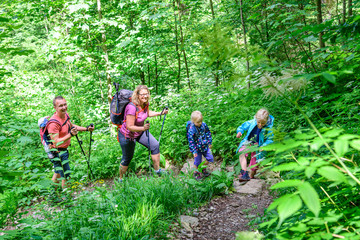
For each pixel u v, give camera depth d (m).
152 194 3.46
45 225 2.94
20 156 3.20
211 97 6.39
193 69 10.56
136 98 4.50
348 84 3.12
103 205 3.43
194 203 3.78
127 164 4.86
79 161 6.04
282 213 0.78
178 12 8.98
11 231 2.15
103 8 10.03
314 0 6.54
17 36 17.38
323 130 1.10
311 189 0.79
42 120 4.38
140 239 2.70
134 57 9.09
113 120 4.57
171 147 5.98
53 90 10.88
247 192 3.97
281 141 1.13
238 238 1.33
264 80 1.99
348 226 1.12
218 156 5.51
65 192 3.86
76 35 7.92
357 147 0.88
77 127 4.71
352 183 0.89
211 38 1.11
